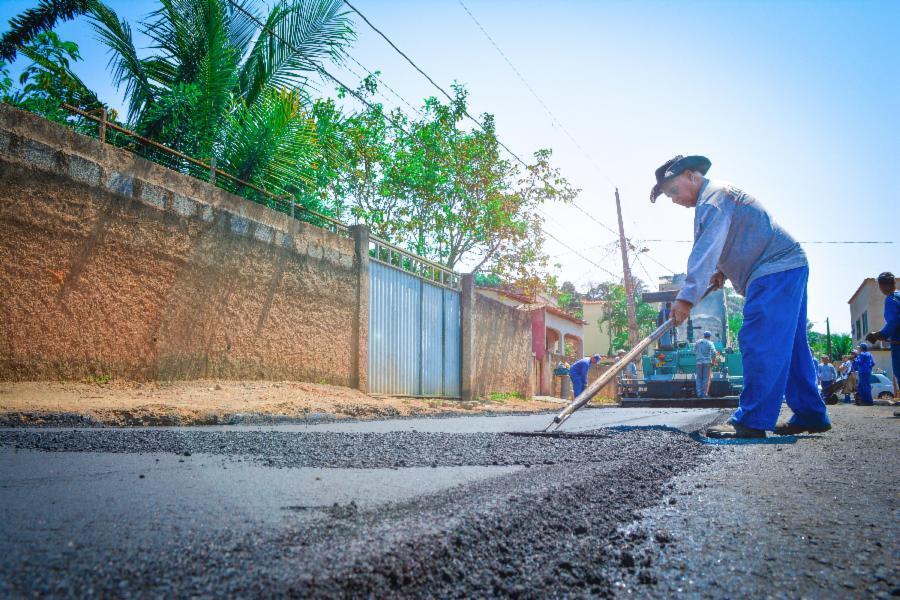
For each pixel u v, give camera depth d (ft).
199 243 31.63
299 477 6.54
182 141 36.45
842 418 26.66
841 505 6.28
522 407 51.96
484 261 70.49
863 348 59.93
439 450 9.59
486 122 67.15
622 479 7.10
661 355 49.34
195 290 31.30
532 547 4.20
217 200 32.91
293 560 3.08
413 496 5.12
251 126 36.47
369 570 3.06
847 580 3.90
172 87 35.63
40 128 25.18
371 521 4.06
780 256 14.21
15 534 3.67
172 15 37.01
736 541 4.83
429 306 52.54
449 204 67.51
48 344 25.07
